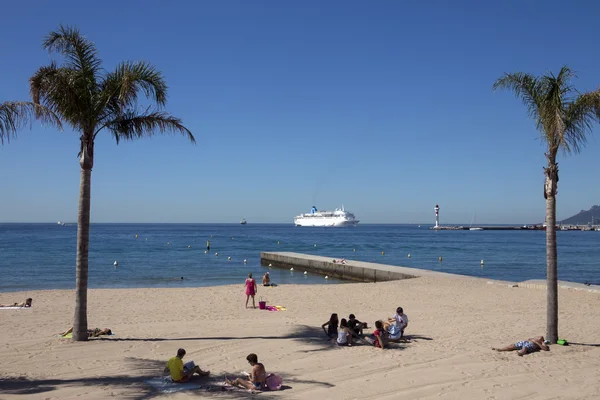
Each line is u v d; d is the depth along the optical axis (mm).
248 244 89562
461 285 26609
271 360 10961
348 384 9148
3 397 8312
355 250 73562
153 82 12695
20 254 57062
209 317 17094
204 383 9273
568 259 58375
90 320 16344
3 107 10531
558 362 10578
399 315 13000
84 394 8531
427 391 8688
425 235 152875
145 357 11133
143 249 70625
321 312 18438
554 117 11305
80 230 12625
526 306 19562
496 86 12273
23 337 13164
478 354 11289
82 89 11953
